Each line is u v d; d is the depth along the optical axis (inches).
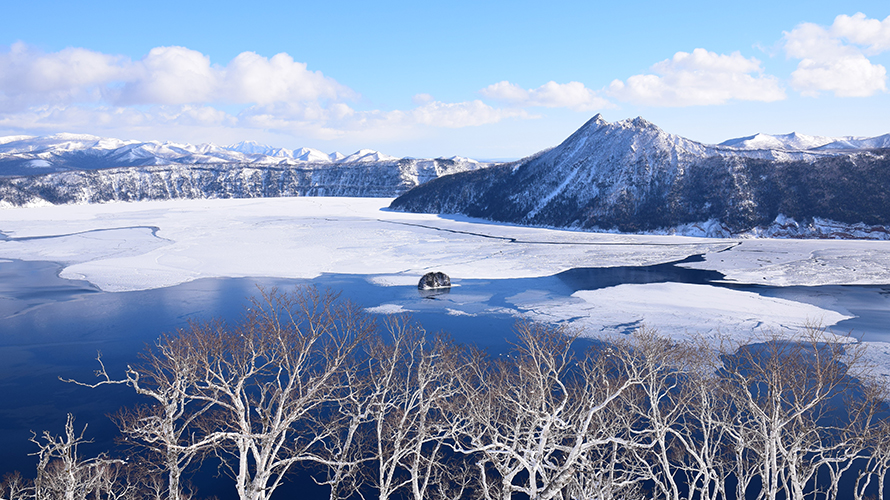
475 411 750.5
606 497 664.4
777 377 708.7
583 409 764.0
